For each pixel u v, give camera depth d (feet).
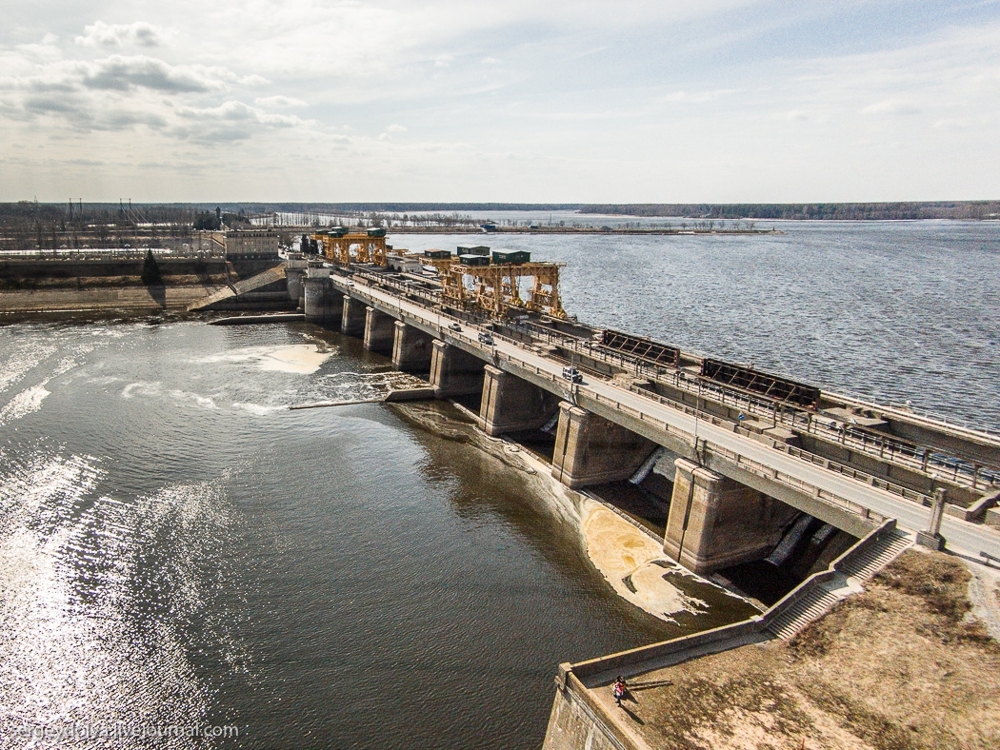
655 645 119.96
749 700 109.19
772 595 180.04
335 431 295.28
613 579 185.88
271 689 144.15
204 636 159.84
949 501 162.20
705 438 197.67
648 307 612.29
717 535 187.62
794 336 488.44
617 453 249.14
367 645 157.89
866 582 132.36
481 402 327.06
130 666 149.69
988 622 117.19
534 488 243.81
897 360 417.08
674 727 103.55
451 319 385.50
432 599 175.32
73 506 217.77
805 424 205.57
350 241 620.49
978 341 468.75
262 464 256.32
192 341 468.34
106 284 603.26
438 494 236.22
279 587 179.01
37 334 473.67
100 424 291.79
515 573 187.73
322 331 526.98
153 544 197.77
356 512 220.84
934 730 100.01
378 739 131.95
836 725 103.35
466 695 143.13
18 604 168.14
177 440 276.82
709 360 254.27
